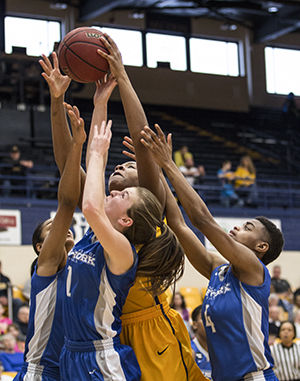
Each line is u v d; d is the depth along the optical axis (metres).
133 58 18.34
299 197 15.34
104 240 2.69
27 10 16.73
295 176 16.75
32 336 3.12
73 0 17.17
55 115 3.22
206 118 18.83
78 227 11.16
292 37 20.14
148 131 3.04
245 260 3.10
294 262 13.30
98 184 2.72
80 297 2.83
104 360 2.77
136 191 2.91
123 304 2.91
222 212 13.14
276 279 10.94
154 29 18.64
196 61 19.14
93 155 2.81
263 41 19.50
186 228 3.39
